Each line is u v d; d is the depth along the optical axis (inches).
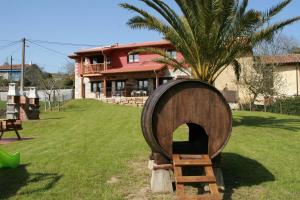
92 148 489.1
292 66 1322.6
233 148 486.6
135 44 1620.3
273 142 533.6
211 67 655.8
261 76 1144.2
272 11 633.0
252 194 319.9
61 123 808.9
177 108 306.5
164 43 1504.7
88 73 1674.5
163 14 626.2
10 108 834.8
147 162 407.8
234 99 1247.5
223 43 639.8
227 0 576.1
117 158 426.0
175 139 546.9
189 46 641.0
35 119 892.6
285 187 341.4
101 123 774.5
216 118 314.0
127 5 640.4
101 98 1514.5
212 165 319.6
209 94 313.1
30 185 330.3
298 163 420.2
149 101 314.3
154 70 1456.7
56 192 312.8
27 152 475.2
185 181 281.7
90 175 359.3
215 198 275.0
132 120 796.6
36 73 2336.4
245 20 612.7
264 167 401.4
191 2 586.6
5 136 647.1
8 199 296.2
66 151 472.4
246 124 711.1
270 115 885.2
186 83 308.3
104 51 1651.1
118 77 1610.5
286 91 1318.9
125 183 337.1
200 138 366.3
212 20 589.6
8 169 386.0
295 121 764.0
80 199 298.2
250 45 647.8
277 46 1678.2
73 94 1966.0
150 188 322.0
